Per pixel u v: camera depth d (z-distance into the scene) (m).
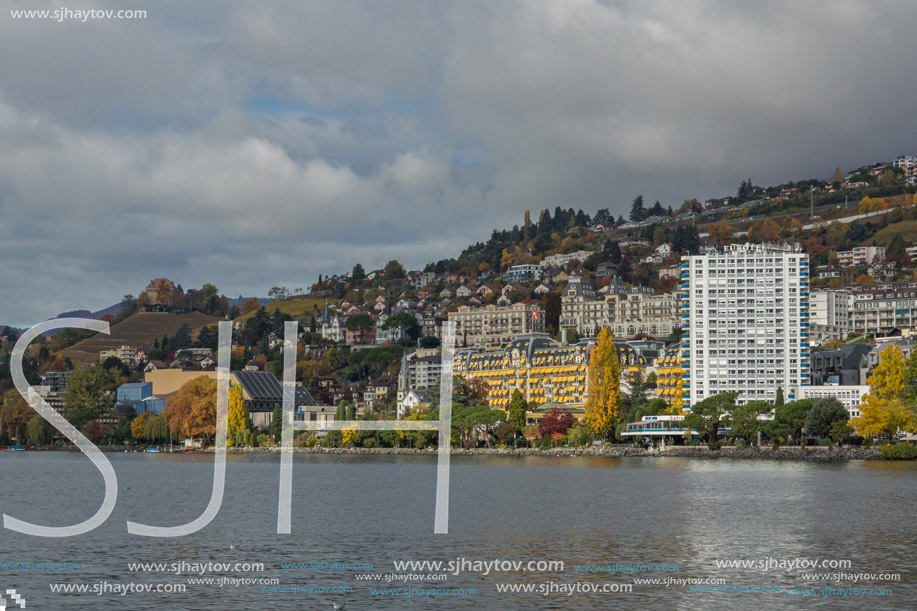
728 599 97.50
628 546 128.75
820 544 129.75
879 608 93.75
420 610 93.00
